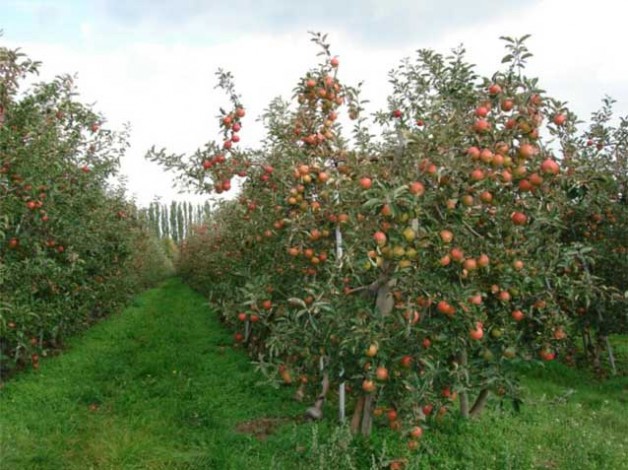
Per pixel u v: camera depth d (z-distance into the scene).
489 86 3.74
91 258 9.30
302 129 5.34
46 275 7.10
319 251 5.06
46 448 4.56
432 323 3.82
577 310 7.34
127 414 5.50
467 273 3.81
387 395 3.99
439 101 3.98
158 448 4.60
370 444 4.24
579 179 4.33
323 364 4.71
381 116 5.25
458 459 4.23
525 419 5.23
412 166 3.67
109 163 8.62
